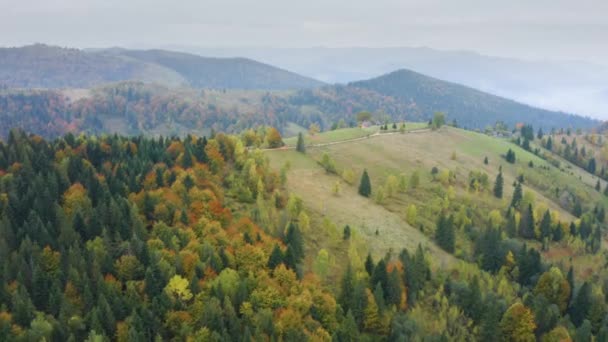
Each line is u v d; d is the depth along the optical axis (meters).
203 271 93.25
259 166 157.38
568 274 122.75
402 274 114.38
